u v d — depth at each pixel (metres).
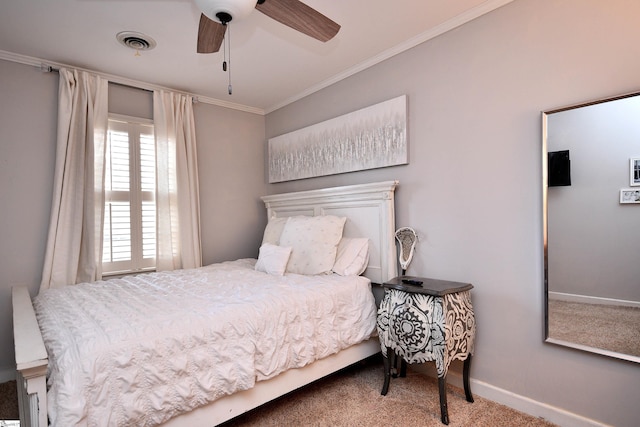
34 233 2.59
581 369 1.71
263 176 3.94
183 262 3.16
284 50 2.53
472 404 1.99
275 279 2.41
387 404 2.00
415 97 2.43
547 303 1.82
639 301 1.55
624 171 1.59
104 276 2.87
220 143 3.61
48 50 2.47
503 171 1.99
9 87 2.51
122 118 2.98
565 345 1.75
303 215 3.23
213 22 1.61
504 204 1.99
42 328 1.51
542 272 1.84
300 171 3.38
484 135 2.07
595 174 1.67
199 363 1.48
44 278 2.52
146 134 3.12
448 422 1.79
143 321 1.50
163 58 2.62
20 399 1.47
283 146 3.60
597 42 1.66
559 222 1.78
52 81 2.68
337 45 2.48
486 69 2.05
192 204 3.26
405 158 2.46
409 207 2.47
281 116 3.70
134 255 3.02
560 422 1.77
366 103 2.77
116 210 2.94
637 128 1.56
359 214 2.71
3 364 2.45
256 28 2.22
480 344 2.09
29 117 2.58
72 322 1.50
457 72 2.19
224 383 1.53
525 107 1.90
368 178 2.78
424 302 1.88
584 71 1.70
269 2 1.49
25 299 1.94
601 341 1.65
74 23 2.14
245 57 2.63
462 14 2.12
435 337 1.83
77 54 2.54
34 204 2.59
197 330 1.51
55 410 1.13
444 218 2.27
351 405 1.99
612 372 1.62
